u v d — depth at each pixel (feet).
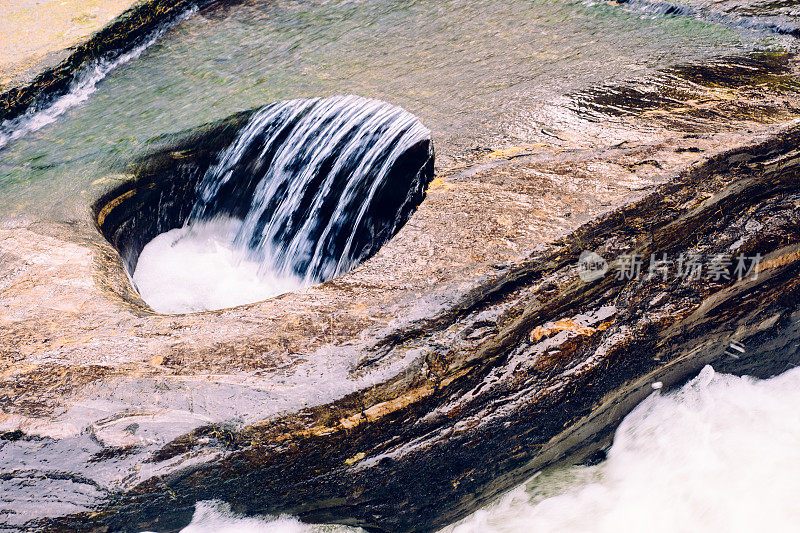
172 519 9.39
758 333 12.95
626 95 15.65
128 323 10.93
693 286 11.75
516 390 10.39
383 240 14.12
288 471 9.41
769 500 11.21
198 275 15.90
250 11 23.86
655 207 11.55
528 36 19.67
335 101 15.75
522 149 13.84
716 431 12.31
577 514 11.22
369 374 9.62
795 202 12.55
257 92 18.39
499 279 10.53
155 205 16.66
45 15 22.13
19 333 10.82
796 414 12.68
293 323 10.38
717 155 12.11
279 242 16.07
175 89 19.26
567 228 11.14
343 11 23.13
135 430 9.20
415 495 10.34
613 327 11.13
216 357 9.98
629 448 12.17
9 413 9.44
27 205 15.03
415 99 16.83
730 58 16.84
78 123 18.26
